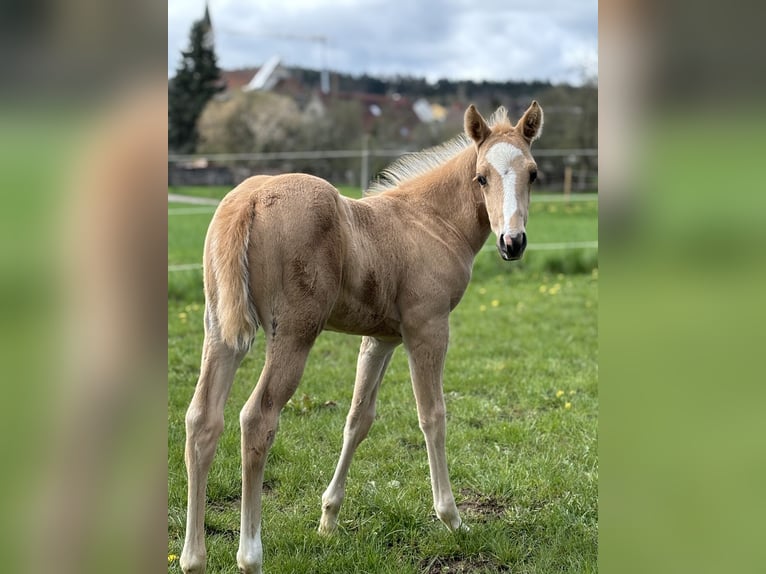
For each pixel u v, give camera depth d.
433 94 32.31
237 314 2.71
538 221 14.17
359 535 3.42
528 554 3.35
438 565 3.26
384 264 3.18
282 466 4.16
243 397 5.17
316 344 6.68
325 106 26.48
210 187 19.28
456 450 4.40
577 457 4.32
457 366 6.05
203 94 24.27
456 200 3.53
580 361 6.25
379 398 5.29
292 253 2.78
